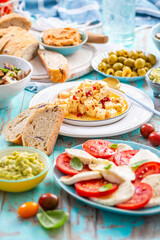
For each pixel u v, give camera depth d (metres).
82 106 2.06
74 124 1.98
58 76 2.58
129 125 1.96
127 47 3.28
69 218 1.37
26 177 1.47
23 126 1.93
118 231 1.31
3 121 2.12
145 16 3.95
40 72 2.75
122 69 2.68
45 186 1.57
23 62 2.43
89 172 1.44
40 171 1.50
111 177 1.40
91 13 3.85
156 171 1.48
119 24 3.31
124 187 1.37
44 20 3.78
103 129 1.92
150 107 2.14
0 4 3.33
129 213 1.30
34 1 4.07
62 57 2.77
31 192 1.53
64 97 2.17
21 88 2.17
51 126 1.79
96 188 1.38
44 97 2.29
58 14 4.05
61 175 1.53
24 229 1.32
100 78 2.73
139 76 2.58
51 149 1.78
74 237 1.29
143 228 1.33
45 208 1.37
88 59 2.95
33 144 1.77
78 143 1.90
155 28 2.95
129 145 1.72
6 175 1.46
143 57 2.73
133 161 1.53
